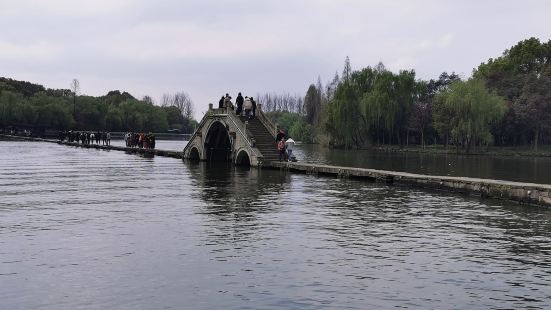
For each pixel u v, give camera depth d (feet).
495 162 269.64
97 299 39.81
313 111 554.46
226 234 62.08
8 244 55.98
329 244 57.72
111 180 126.82
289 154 169.58
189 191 104.42
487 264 50.39
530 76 392.27
